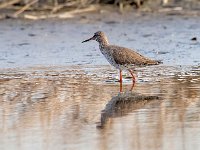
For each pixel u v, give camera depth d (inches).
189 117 487.8
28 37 853.2
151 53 759.7
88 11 987.9
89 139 442.6
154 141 433.7
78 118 496.1
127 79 637.9
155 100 544.4
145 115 498.0
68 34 871.7
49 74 665.6
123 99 550.6
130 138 442.3
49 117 500.7
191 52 757.3
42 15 957.2
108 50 632.4
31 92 586.6
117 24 927.7
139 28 903.1
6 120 495.5
